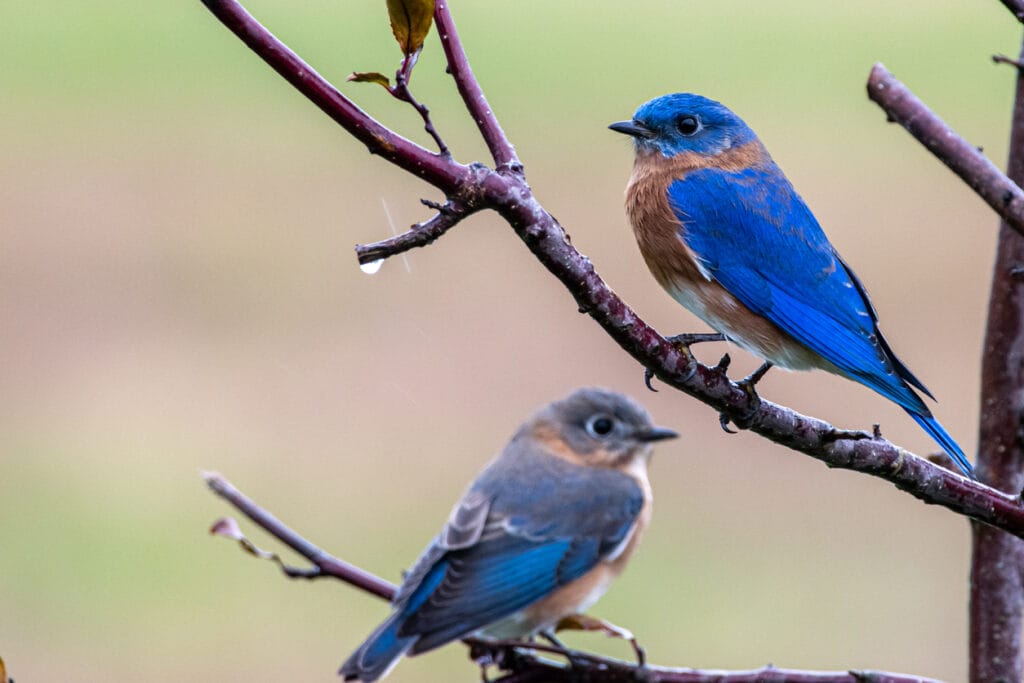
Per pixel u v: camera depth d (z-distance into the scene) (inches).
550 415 333.7
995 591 248.4
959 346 617.3
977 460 255.4
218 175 748.0
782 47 805.2
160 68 851.4
